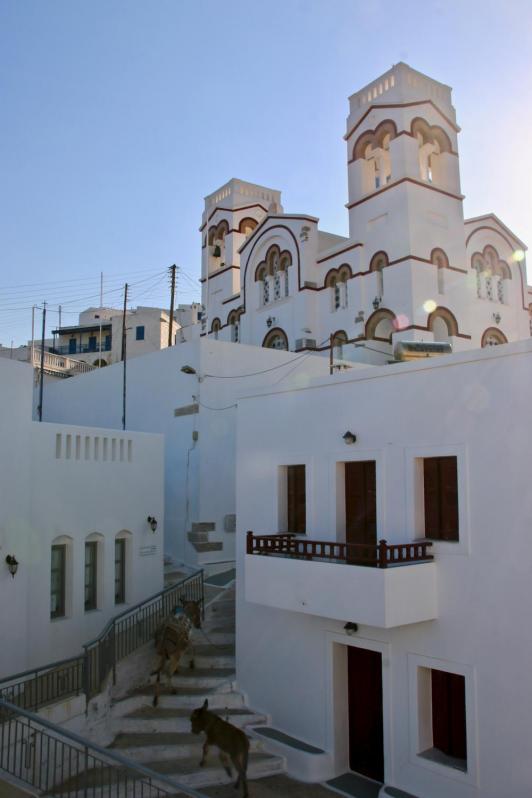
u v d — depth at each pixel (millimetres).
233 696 14359
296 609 12383
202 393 22562
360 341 30031
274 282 34812
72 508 15398
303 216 32719
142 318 61531
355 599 11336
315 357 26266
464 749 11219
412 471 12031
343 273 31594
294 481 14570
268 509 14719
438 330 31156
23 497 13992
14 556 13648
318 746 12914
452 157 31922
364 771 12641
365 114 31859
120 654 14312
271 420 14812
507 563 10617
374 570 11070
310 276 32531
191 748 12625
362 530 13125
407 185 29609
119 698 13875
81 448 15805
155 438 18016
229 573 21297
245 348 24078
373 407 12766
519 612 10406
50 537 14773
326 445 13594
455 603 11180
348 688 13039
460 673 10984
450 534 11602
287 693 13656
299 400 14219
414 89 31203
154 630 15758
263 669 14203
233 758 11414
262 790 11898
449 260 30672
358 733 12812
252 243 35906
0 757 10352
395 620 10914
